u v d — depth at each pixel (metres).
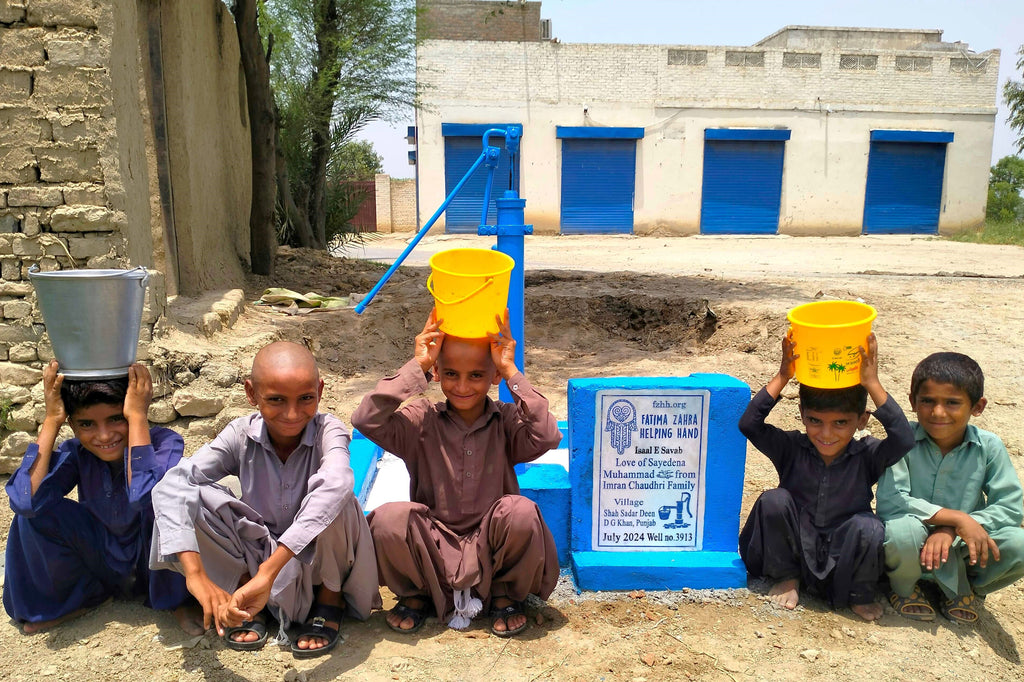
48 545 2.83
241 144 9.78
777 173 24.53
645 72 23.62
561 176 24.02
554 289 9.55
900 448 2.88
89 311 2.67
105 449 2.84
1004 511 3.02
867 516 2.98
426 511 2.89
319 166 13.84
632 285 9.84
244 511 2.75
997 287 9.27
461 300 2.69
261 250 9.55
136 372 2.81
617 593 3.19
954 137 24.80
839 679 2.64
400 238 25.52
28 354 4.84
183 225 6.88
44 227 4.78
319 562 2.70
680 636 2.88
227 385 4.90
